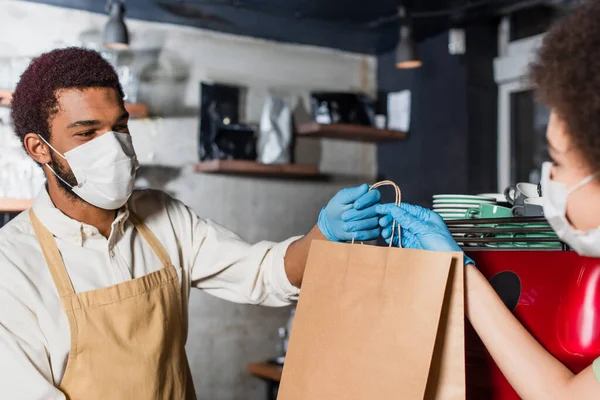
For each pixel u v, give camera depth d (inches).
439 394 38.4
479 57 151.3
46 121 58.2
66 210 60.8
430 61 158.9
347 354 41.2
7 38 132.1
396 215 44.4
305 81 164.4
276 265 62.8
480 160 150.6
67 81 57.5
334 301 43.0
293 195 161.5
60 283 56.7
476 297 39.3
